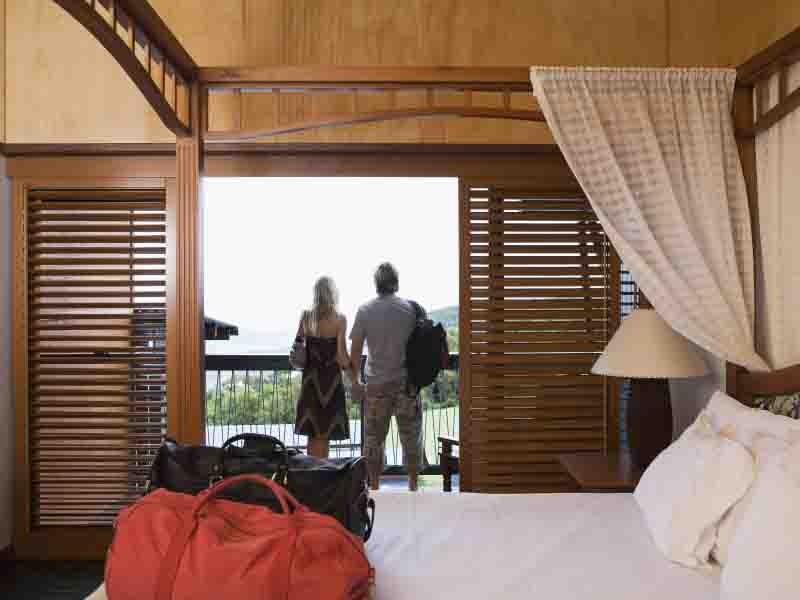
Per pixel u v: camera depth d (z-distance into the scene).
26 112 3.46
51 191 3.51
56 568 3.35
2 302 3.43
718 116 2.53
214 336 4.89
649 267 2.41
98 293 3.51
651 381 2.86
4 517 3.42
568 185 3.52
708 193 2.51
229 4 3.38
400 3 3.39
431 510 2.34
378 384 4.01
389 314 4.00
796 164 2.39
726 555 1.81
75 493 3.48
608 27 3.40
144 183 3.50
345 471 1.84
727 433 2.08
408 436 4.08
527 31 3.40
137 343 3.56
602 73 2.49
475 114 2.55
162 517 1.56
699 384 3.05
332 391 4.03
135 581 1.45
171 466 1.94
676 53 3.39
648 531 2.12
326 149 3.43
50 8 3.45
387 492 2.55
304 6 3.38
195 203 2.60
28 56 3.46
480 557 1.90
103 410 3.59
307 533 1.50
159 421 3.54
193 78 2.58
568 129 2.49
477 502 2.43
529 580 1.74
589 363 3.54
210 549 1.46
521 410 3.55
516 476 3.53
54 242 3.49
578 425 3.53
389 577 1.76
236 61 3.38
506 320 3.54
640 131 2.51
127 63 2.11
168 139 3.45
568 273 3.52
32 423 3.49
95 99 3.46
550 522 2.21
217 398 5.06
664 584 1.72
